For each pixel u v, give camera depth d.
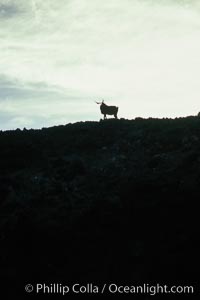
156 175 32.19
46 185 34.25
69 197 31.83
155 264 24.45
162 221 27.30
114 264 25.14
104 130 43.16
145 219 27.69
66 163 37.28
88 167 36.47
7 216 30.44
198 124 39.75
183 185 29.72
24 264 25.86
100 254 26.00
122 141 40.16
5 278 24.66
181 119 42.78
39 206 31.45
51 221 28.80
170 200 28.50
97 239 26.91
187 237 25.59
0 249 26.95
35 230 27.95
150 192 29.98
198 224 26.47
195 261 24.11
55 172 36.28
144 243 26.14
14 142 41.91
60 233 27.69
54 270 25.28
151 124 42.31
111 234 27.12
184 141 37.00
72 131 43.94
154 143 38.31
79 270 25.12
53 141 42.12
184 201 28.30
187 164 32.84
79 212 29.42
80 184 33.75
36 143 41.97
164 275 23.75
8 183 35.09
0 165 38.41
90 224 28.05
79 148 40.34
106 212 28.48
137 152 37.75
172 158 34.84
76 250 26.47
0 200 32.97
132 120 45.25
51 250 26.67
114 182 32.78
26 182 35.19
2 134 44.72
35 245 27.05
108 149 39.38
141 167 34.91
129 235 26.84
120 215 28.25
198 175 30.77
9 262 26.03
